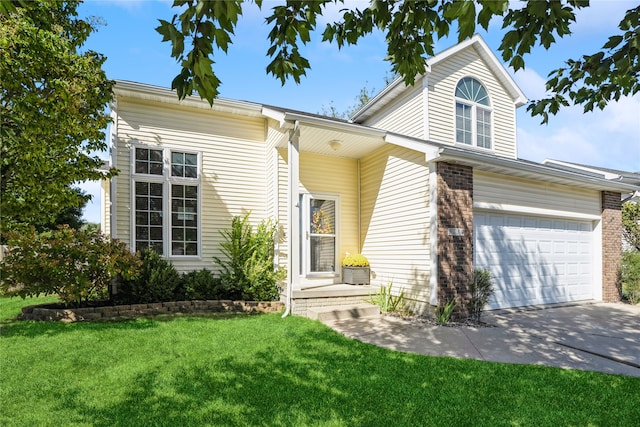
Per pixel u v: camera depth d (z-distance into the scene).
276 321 6.90
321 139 8.58
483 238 8.09
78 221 20.38
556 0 2.51
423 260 7.56
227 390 3.69
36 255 6.77
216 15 1.98
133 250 8.13
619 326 6.73
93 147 7.95
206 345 5.16
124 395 3.56
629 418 3.18
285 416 3.18
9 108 6.22
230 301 8.01
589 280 10.03
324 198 9.91
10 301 9.05
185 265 8.64
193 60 2.21
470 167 7.61
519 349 5.18
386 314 7.67
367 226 9.86
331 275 9.84
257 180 9.52
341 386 3.80
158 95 8.27
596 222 10.23
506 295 8.38
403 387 3.78
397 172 8.59
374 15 3.32
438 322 6.86
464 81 10.62
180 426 3.02
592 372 4.23
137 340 5.33
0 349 4.83
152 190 8.47
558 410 3.31
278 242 8.86
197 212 8.84
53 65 6.03
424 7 3.04
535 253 8.96
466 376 4.08
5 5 2.26
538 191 8.93
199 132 8.98
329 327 6.45
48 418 3.11
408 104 10.45
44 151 6.65
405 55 3.48
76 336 5.45
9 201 6.91
